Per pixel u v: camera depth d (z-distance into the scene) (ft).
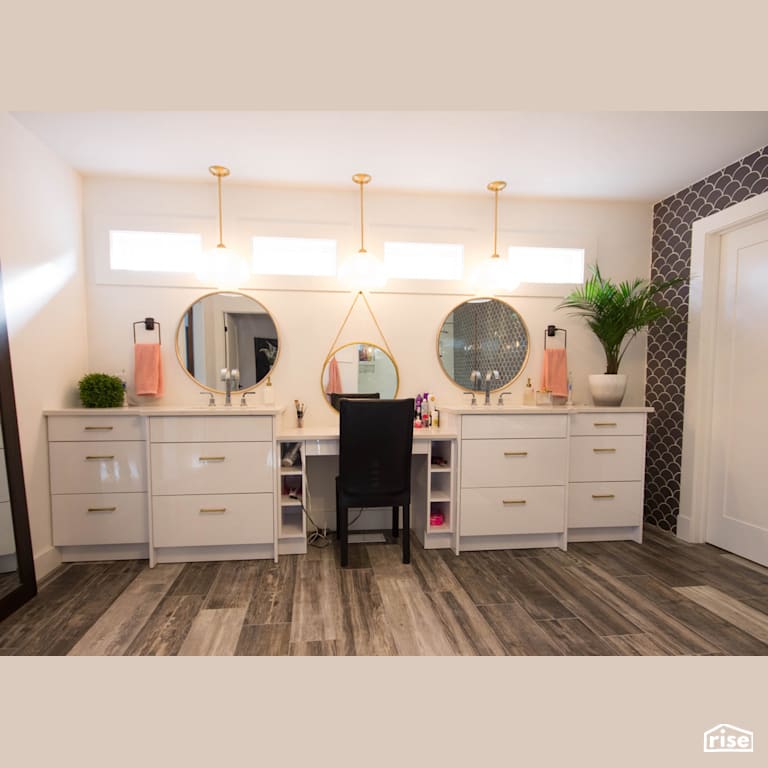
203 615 5.69
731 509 7.98
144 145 7.09
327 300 8.95
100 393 7.54
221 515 7.29
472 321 9.36
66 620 5.57
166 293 8.54
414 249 9.45
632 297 9.05
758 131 6.70
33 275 6.79
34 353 6.81
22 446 6.49
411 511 9.21
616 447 8.38
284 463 8.06
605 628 5.45
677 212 9.03
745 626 5.52
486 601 6.12
